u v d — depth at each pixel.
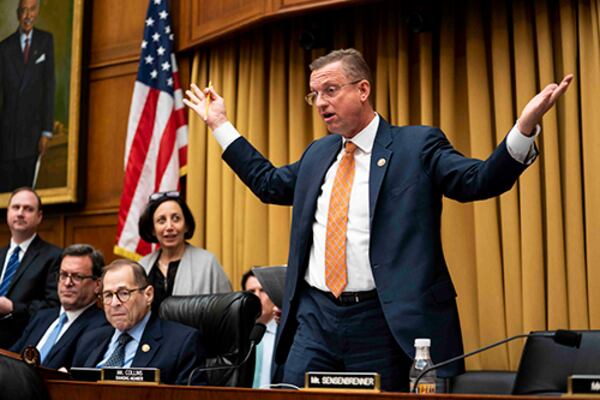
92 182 7.02
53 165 7.09
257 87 6.32
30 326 4.76
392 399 2.03
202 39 6.47
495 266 5.30
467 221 5.48
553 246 5.13
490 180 2.72
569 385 2.00
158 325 3.90
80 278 4.61
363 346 2.90
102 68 7.12
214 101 3.46
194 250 4.97
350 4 5.57
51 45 7.26
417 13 5.62
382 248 2.92
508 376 4.52
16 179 7.24
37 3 7.39
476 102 5.52
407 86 5.79
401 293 2.86
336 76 3.06
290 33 6.29
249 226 6.16
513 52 5.53
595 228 5.00
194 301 4.07
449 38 5.68
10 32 7.47
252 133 6.28
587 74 5.18
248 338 3.94
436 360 2.81
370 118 3.11
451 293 2.91
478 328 5.36
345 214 3.00
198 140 6.50
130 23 7.07
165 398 2.33
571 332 2.37
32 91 7.29
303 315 3.02
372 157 3.04
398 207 2.95
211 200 6.37
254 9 5.99
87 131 7.10
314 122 6.08
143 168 6.45
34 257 5.51
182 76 6.69
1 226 7.33
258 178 3.34
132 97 6.82
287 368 2.98
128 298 3.88
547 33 5.35
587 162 5.09
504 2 5.55
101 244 6.89
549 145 5.21
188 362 3.78
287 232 6.07
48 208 7.15
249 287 5.21
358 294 2.93
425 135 3.02
